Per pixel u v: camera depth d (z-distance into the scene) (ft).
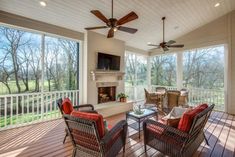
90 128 6.02
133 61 22.98
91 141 6.39
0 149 8.55
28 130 11.34
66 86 15.51
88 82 15.37
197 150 8.64
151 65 25.05
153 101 17.38
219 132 11.19
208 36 18.35
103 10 12.45
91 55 15.53
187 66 21.06
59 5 11.19
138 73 23.86
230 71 16.66
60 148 8.72
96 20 13.58
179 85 21.11
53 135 10.50
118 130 7.23
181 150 6.70
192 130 6.64
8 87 12.20
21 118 12.50
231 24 16.63
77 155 6.95
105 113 15.33
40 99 13.71
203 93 19.36
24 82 12.98
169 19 15.99
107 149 6.33
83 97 15.72
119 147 7.54
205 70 19.52
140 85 23.98
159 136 7.55
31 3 10.53
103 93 17.44
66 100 8.84
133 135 10.72
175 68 22.29
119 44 18.61
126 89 21.81
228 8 16.20
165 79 23.44
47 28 12.86
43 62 13.43
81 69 15.69
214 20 17.89
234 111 16.31
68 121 6.57
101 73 16.16
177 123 7.41
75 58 16.07
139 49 22.74
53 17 12.35
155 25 16.79
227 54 16.90
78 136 6.69
